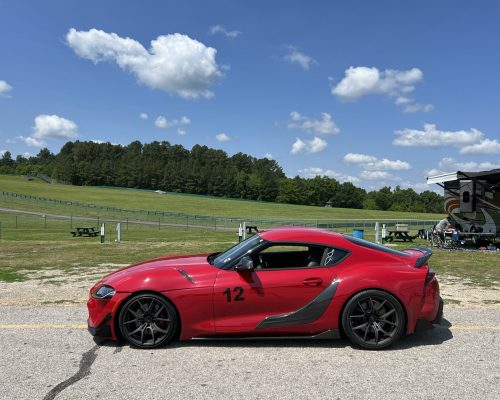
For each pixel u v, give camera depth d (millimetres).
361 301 4727
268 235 5176
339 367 4219
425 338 5113
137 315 4793
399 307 4719
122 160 174250
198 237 28625
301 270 4852
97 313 4840
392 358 4461
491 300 7113
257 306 4762
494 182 16156
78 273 10195
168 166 167625
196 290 4766
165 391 3680
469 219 16750
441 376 3986
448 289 8086
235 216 70188
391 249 5312
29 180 146750
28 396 3584
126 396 3586
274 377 3975
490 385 3791
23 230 35656
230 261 5008
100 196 96188
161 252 15289
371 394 3613
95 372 4094
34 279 9312
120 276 5031
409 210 142250
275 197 151750
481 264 11617
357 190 148250
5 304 6789
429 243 18172
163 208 77812
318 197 145875
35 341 4984
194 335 4801
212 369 4172
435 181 16641
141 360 4414
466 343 4930
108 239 25312
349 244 5016
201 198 114500
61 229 37469
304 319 4750
